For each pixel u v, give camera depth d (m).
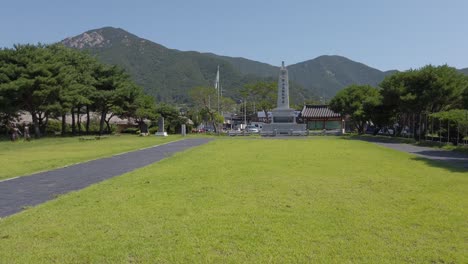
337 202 9.70
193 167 17.14
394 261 5.84
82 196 10.73
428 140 38.34
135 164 19.92
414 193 10.92
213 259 5.91
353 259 5.92
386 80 45.69
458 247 6.43
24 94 42.97
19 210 9.73
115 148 31.16
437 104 41.00
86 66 55.62
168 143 38.75
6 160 21.53
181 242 6.62
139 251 6.23
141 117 64.81
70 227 7.58
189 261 5.84
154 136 56.66
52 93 43.75
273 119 68.31
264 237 6.88
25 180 14.70
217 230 7.28
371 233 7.14
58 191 12.45
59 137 48.34
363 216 8.30
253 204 9.45
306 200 9.92
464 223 7.80
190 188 11.71
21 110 47.28
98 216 8.38
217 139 47.50
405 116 51.47
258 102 94.56
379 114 51.72
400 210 8.85
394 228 7.44
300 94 159.25
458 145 30.41
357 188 11.68
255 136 59.69
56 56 48.97
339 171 15.59
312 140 43.00
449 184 12.48
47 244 6.62
